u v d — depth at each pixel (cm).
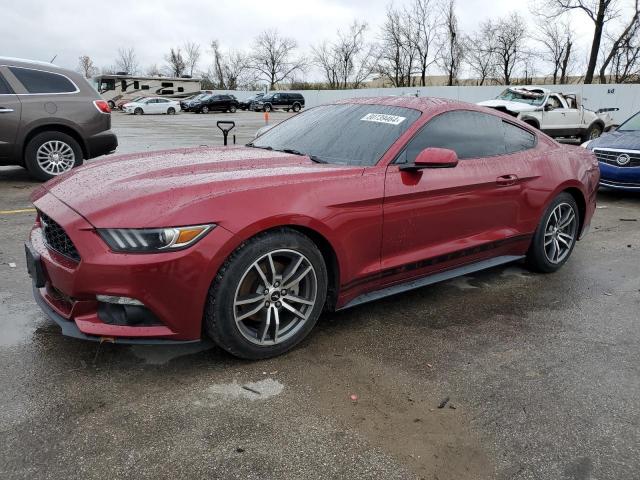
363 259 321
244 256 268
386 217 323
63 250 269
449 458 221
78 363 283
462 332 340
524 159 417
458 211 366
